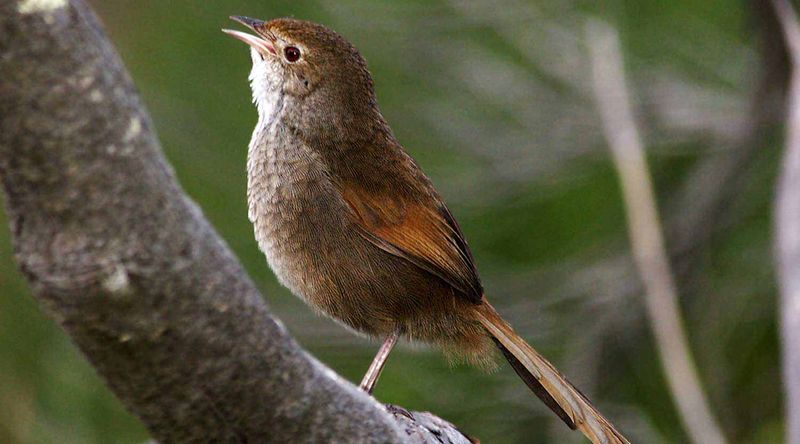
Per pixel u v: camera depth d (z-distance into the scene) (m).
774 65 11.84
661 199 14.14
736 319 13.39
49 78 3.43
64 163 3.50
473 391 12.55
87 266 3.59
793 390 8.27
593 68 12.76
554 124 13.62
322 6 13.28
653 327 12.09
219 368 3.95
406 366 12.48
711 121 13.27
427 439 6.20
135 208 3.61
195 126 12.95
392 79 13.61
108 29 13.05
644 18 13.61
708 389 13.15
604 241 13.34
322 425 4.41
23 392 10.66
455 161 13.63
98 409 10.91
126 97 3.59
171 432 4.11
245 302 3.92
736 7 13.58
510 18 13.45
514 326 13.22
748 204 13.70
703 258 13.54
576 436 12.50
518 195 13.34
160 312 3.73
